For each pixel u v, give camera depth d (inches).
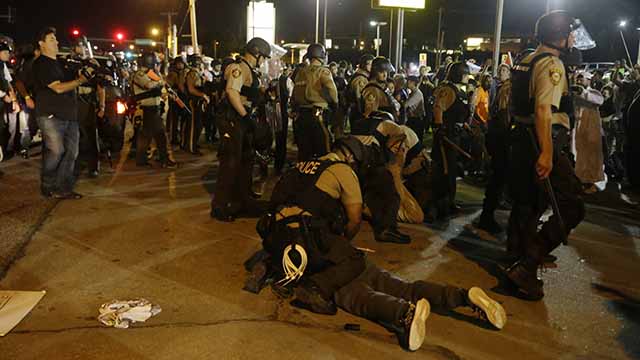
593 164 324.8
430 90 504.4
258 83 251.3
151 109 367.2
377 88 264.2
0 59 359.3
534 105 168.7
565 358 140.9
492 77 368.2
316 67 294.5
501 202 291.1
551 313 166.2
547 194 172.2
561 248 227.5
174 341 143.3
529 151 173.5
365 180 221.5
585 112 321.4
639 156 335.6
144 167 373.4
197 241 219.9
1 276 180.7
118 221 243.4
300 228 153.0
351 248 156.3
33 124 417.1
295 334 148.2
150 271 188.2
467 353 141.7
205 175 349.1
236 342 143.5
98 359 134.2
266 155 362.0
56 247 208.5
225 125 246.1
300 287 159.5
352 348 142.2
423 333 140.2
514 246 200.4
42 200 274.1
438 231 245.9
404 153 238.1
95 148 335.6
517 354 141.9
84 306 161.5
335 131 365.4
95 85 329.7
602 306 172.1
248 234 229.9
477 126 352.2
